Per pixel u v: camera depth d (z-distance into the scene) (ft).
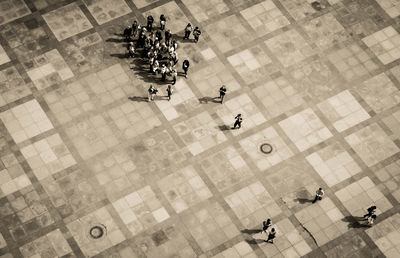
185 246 106.01
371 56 126.41
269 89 121.80
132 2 130.82
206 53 125.29
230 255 105.50
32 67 122.42
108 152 113.91
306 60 125.49
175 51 123.03
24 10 128.67
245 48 126.41
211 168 113.09
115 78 121.80
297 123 118.32
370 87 122.93
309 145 116.16
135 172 112.16
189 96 120.26
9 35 125.90
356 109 120.37
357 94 122.01
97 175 111.55
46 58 123.54
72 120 116.98
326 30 129.29
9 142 114.32
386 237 108.06
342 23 130.21
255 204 110.11
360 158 115.24
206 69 123.44
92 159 113.09
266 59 125.29
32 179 110.83
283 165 113.91
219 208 109.40
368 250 106.83
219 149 115.03
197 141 115.65
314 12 131.44
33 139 114.73
